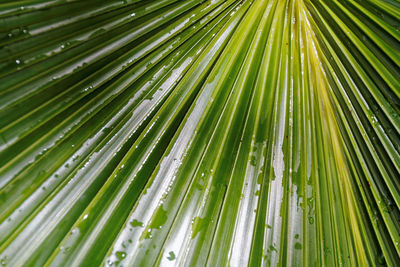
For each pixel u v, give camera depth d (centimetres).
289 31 44
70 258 33
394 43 39
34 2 33
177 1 38
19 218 33
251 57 42
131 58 38
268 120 41
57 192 34
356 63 41
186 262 35
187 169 38
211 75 41
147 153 37
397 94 39
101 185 35
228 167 38
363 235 39
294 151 41
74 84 35
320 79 43
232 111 40
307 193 39
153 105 38
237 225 37
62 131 35
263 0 43
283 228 38
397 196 38
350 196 40
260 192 38
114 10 36
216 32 42
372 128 40
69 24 34
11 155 33
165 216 36
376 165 40
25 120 34
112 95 37
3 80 33
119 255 34
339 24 42
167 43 39
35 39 33
